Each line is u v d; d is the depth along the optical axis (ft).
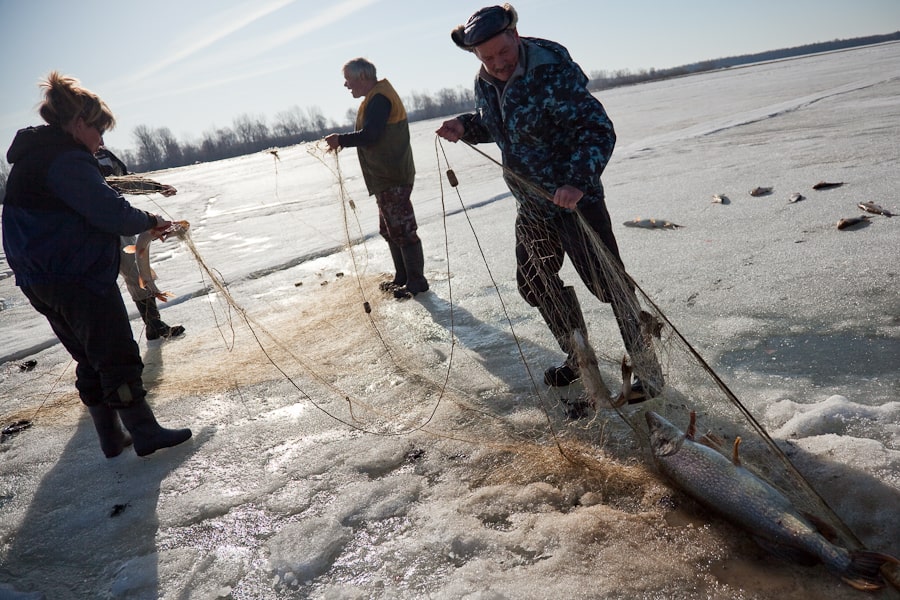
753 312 13.08
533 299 11.27
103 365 10.50
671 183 29.35
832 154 29.35
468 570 7.30
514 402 11.24
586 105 9.46
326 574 7.72
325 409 12.10
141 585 7.93
